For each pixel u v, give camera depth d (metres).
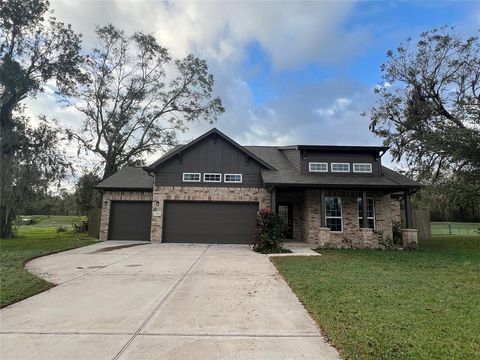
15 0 19.33
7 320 4.28
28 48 20.58
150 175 15.77
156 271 7.77
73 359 3.14
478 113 14.30
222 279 6.91
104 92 25.03
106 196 15.73
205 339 3.68
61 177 19.83
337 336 3.67
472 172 13.59
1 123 19.25
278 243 11.88
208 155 15.35
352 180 14.05
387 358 3.13
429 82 17.61
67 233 21.38
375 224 14.65
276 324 4.20
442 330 3.87
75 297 5.43
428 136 14.98
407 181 14.06
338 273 7.43
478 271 7.97
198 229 14.83
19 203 18.27
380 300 5.14
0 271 7.44
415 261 9.63
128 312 4.64
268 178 14.07
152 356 3.22
